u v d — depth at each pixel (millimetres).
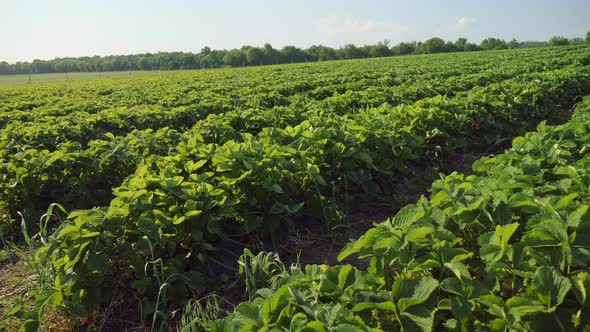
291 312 2408
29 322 3209
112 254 3586
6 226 5746
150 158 5715
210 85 19312
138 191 3914
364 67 30062
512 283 2590
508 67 19547
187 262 4137
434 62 32094
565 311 2229
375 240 2861
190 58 96250
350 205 5680
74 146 6820
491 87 10305
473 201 3113
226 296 3979
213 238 4328
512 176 3783
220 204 4152
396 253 2770
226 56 89125
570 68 16109
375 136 6090
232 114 8156
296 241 4871
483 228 3113
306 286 2656
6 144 7516
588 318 2182
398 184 6270
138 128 9547
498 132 8086
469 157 7750
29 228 5789
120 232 3684
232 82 20734
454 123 7680
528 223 2787
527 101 9508
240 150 4980
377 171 5988
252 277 3738
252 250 4559
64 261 3406
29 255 5004
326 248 4855
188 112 10000
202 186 4246
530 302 2266
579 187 3443
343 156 5559
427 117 7203
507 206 2982
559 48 52094
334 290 2586
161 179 4301
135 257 3674
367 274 2838
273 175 4926
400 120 6824
